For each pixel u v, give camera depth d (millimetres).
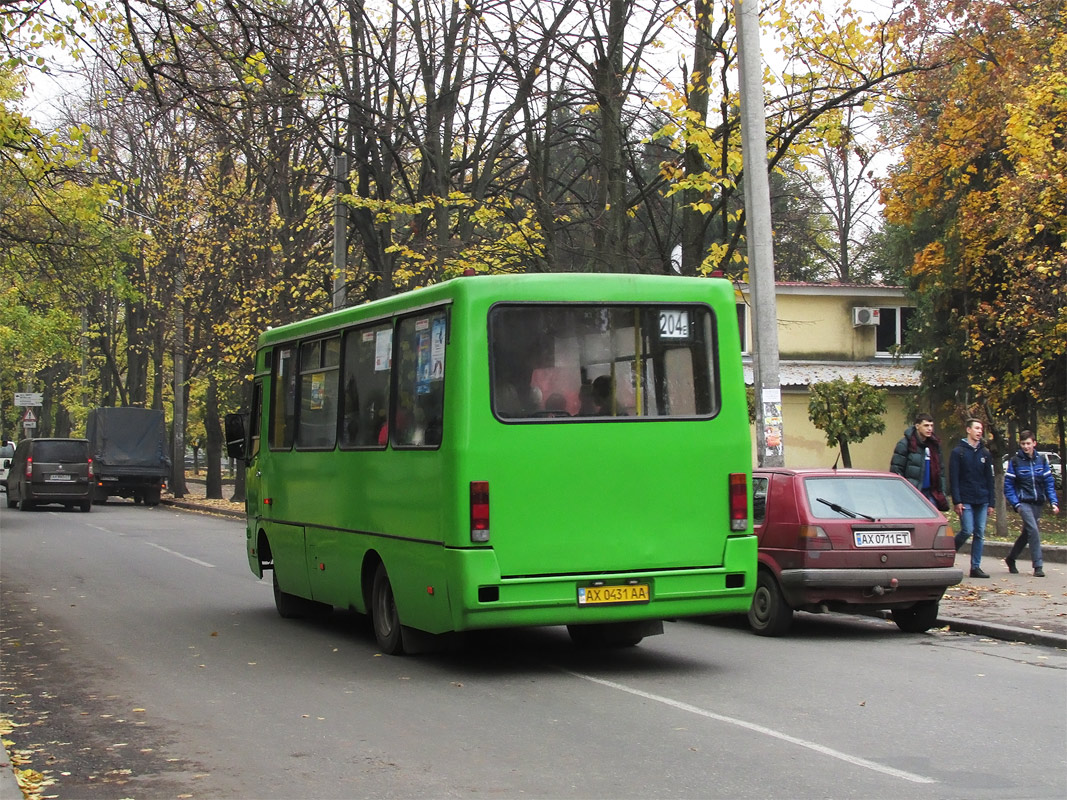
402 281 25344
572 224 22094
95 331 48219
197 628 12633
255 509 14250
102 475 41688
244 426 14656
